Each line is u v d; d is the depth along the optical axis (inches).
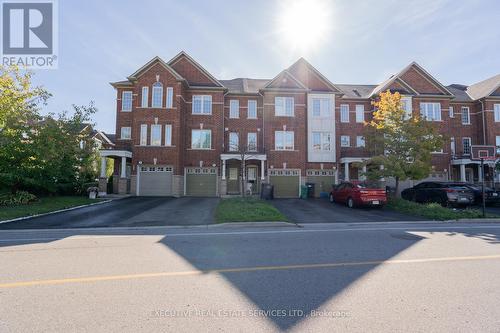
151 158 924.6
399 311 148.9
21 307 153.3
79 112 743.1
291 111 1010.7
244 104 1047.6
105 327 133.0
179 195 930.1
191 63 1024.9
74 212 567.8
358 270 214.5
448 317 142.3
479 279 194.9
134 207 642.2
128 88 1018.1
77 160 785.6
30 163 674.2
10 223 453.1
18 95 635.5
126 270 214.5
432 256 253.8
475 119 1185.4
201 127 989.8
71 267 221.9
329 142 1022.4
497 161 874.1
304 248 284.8
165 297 166.6
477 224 462.0
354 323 136.9
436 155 1107.9
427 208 573.0
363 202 645.9
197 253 265.0
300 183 983.6
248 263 232.8
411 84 1135.6
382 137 701.3
